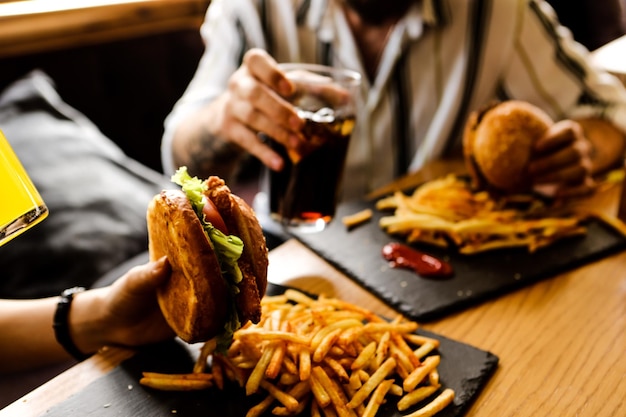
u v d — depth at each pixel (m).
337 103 0.66
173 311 0.50
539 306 0.61
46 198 0.93
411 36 0.95
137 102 1.24
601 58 0.87
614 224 0.71
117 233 0.94
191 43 1.33
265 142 0.74
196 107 0.92
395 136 1.00
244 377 0.50
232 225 0.49
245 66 0.71
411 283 0.63
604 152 0.84
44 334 0.60
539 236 0.70
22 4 1.13
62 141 1.02
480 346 0.56
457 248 0.69
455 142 1.04
